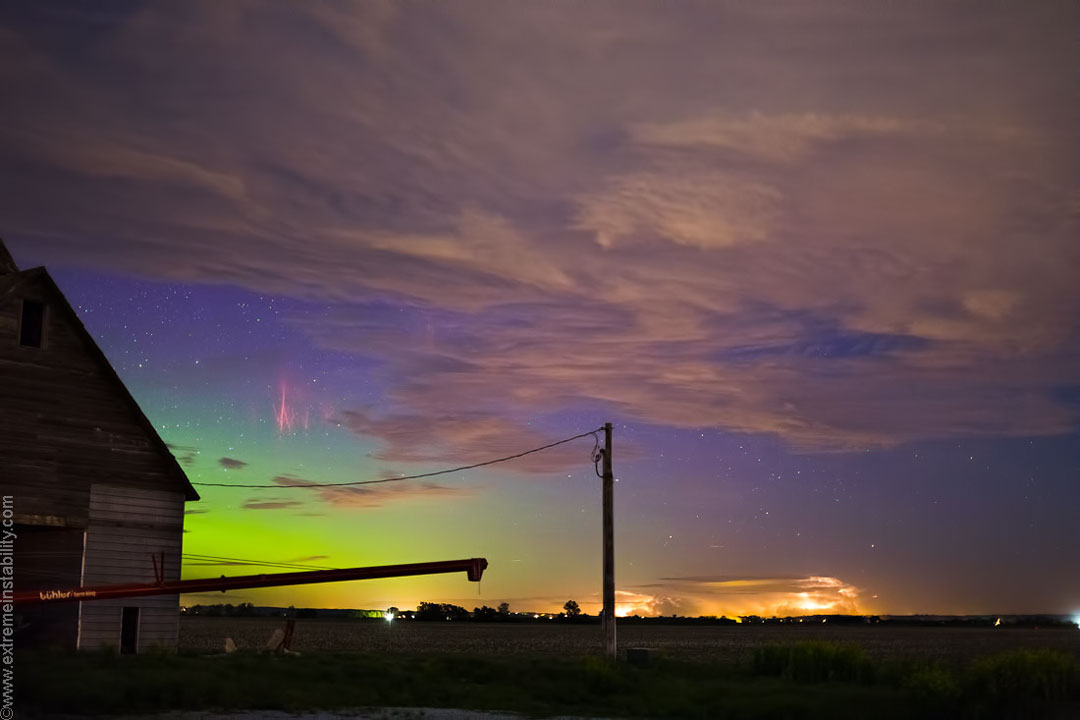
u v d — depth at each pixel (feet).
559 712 84.02
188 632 343.26
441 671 106.93
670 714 84.69
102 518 113.39
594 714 83.30
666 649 285.84
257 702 80.23
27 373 109.91
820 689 94.27
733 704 84.17
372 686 94.17
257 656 111.04
